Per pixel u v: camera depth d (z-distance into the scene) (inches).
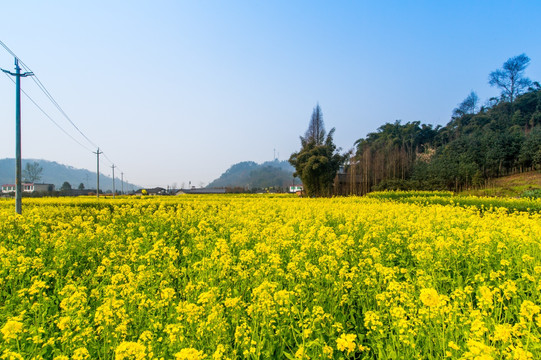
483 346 110.1
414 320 140.4
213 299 158.1
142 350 115.3
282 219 482.3
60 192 2664.9
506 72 3112.7
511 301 189.5
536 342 128.6
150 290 197.6
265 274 208.2
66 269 265.1
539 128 1660.9
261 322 149.9
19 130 593.0
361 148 3063.5
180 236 390.0
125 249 321.1
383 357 134.6
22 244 338.6
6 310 180.2
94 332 144.8
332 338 144.6
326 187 1608.0
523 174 1469.0
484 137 1685.5
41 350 139.6
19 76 595.8
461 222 410.6
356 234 356.8
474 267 239.0
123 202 727.7
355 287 196.1
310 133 2191.2
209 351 133.4
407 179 1732.3
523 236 264.7
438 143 2859.3
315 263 255.8
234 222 430.0
